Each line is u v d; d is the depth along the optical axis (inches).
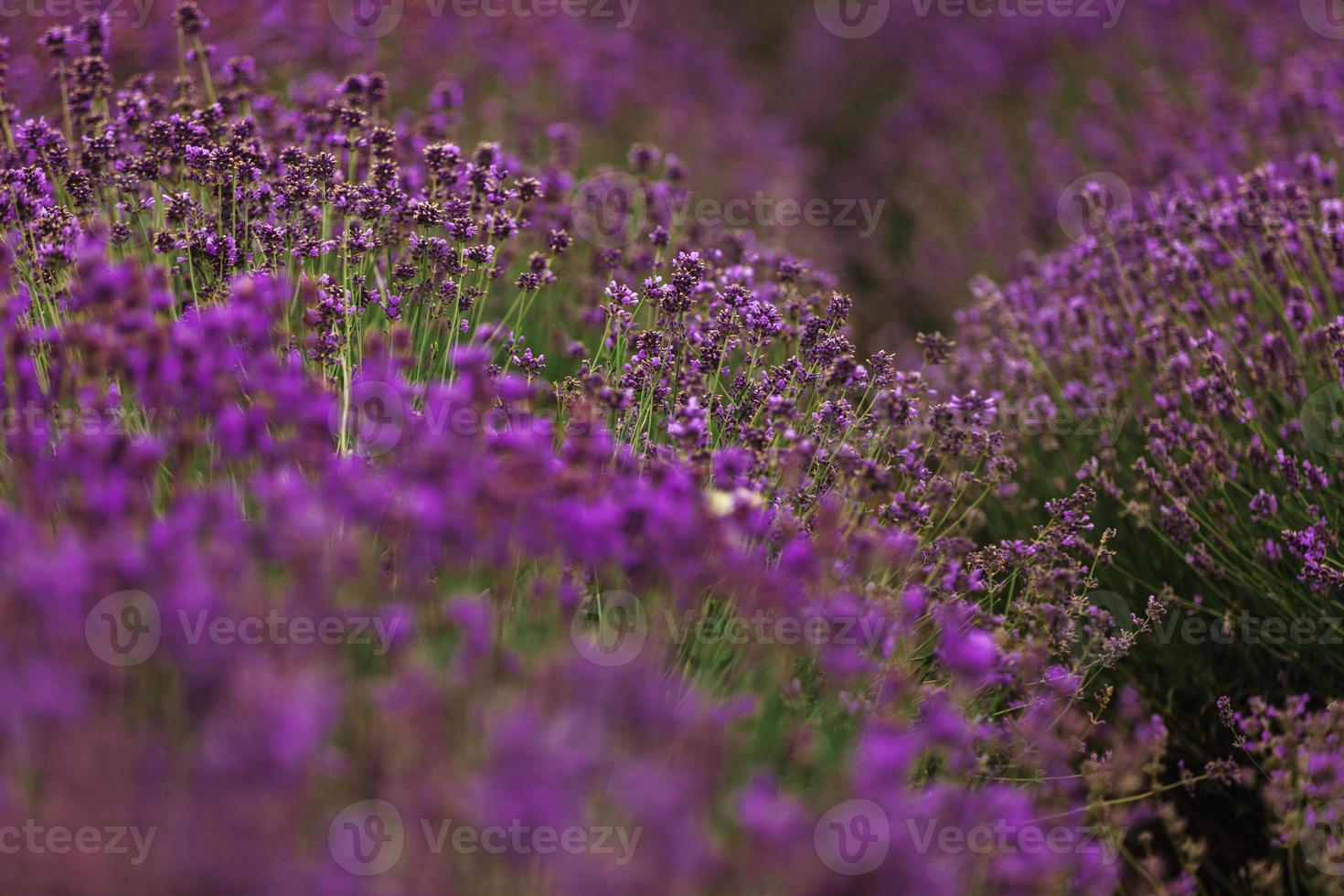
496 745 101.3
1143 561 213.9
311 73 316.8
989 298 263.4
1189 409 225.8
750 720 135.1
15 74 260.2
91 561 109.5
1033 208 397.4
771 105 600.1
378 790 109.7
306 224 199.0
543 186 252.8
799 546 141.2
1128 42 491.8
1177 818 170.1
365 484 131.2
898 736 133.7
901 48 622.2
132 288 138.8
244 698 98.8
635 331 201.6
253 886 91.8
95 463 124.3
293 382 135.0
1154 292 241.3
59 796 95.9
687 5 670.5
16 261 168.4
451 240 204.5
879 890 104.7
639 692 114.8
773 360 228.4
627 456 165.2
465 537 128.7
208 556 117.1
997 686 164.4
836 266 391.5
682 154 409.1
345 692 115.3
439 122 266.5
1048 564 180.2
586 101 385.1
